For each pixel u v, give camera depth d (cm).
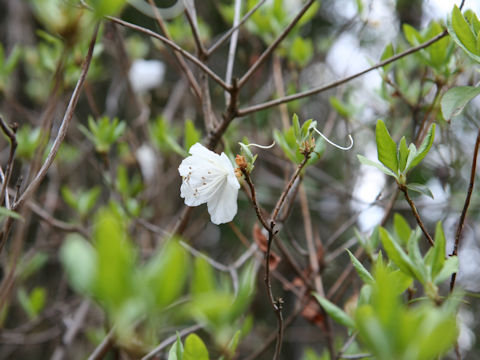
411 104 60
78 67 58
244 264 68
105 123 60
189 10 56
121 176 61
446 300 42
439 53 54
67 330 71
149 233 70
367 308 33
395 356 31
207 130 54
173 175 74
